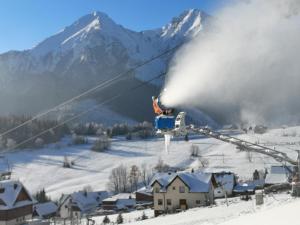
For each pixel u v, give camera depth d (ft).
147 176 583.99
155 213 279.49
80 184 568.00
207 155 650.84
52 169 636.48
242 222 58.95
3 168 624.18
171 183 281.95
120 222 231.71
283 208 61.87
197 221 130.93
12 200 242.78
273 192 151.74
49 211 386.93
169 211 269.23
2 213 237.66
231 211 143.43
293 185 101.09
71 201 390.01
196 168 582.76
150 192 396.98
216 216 135.74
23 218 253.24
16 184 255.91
